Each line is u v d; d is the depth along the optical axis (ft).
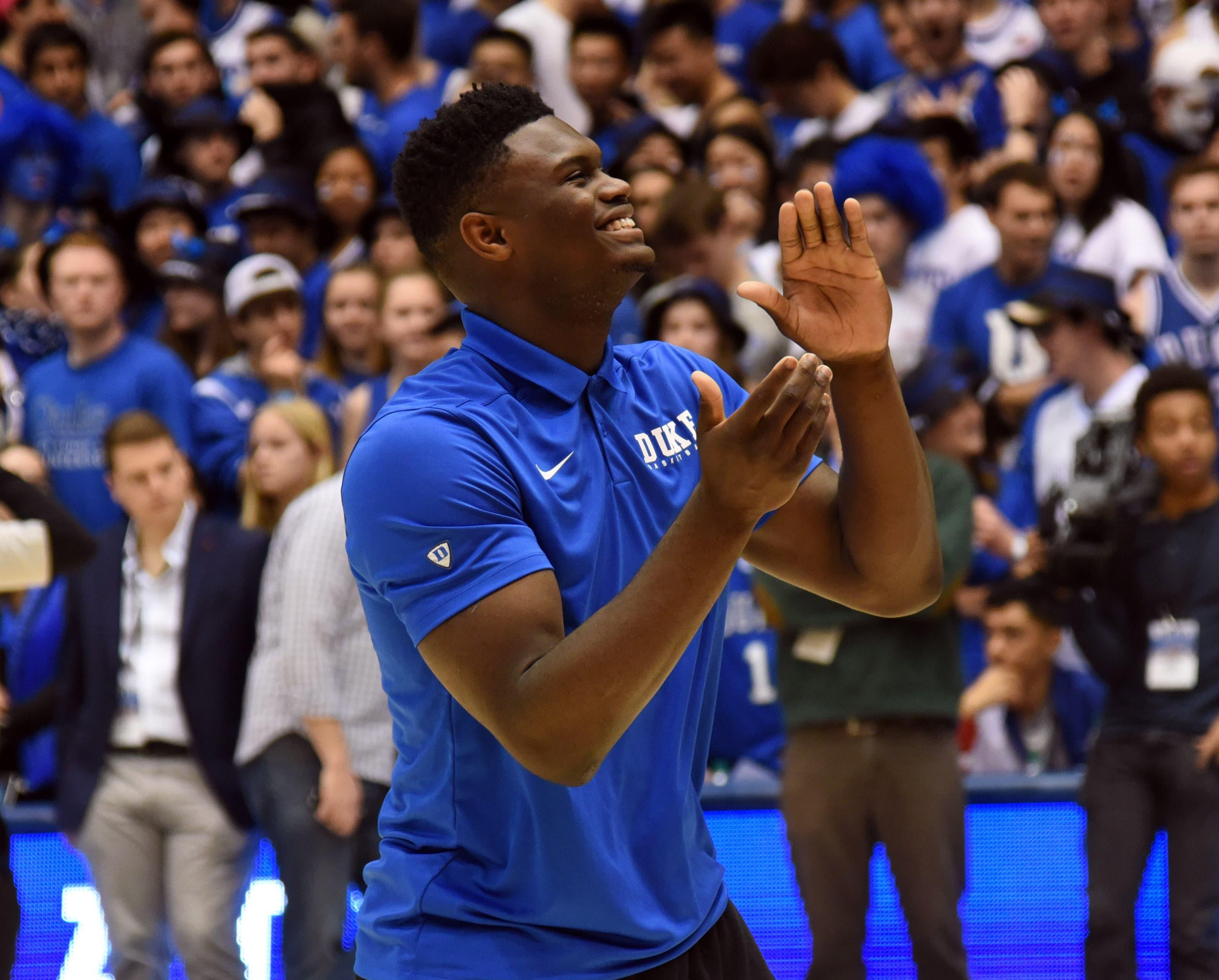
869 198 39.93
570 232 12.31
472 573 11.37
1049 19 49.34
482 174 12.41
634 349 13.79
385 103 53.31
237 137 53.06
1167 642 27.30
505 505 11.69
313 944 27.20
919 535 12.83
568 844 12.22
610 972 12.53
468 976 12.41
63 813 28.76
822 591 13.52
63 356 39.88
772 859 28.78
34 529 23.43
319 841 27.32
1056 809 28.37
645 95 54.75
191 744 28.48
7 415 40.63
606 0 58.80
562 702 10.62
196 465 38.45
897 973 27.66
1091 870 27.17
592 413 12.80
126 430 29.12
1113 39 52.08
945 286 40.27
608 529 12.51
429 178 12.66
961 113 49.32
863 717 26.66
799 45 48.55
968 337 39.19
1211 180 37.40
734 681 31.91
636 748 12.54
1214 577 27.22
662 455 13.02
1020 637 30.71
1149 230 41.55
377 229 44.65
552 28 53.78
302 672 27.12
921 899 26.35
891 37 52.29
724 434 10.53
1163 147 46.01
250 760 27.96
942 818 26.48
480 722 11.58
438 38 58.08
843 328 12.18
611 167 46.01
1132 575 27.63
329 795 27.12
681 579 10.65
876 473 12.59
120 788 28.50
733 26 57.16
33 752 32.73
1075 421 35.01
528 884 12.39
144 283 45.32
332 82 59.06
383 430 11.96
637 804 12.64
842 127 48.03
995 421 36.96
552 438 12.42
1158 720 27.22
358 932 13.30
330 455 32.22
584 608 12.23
